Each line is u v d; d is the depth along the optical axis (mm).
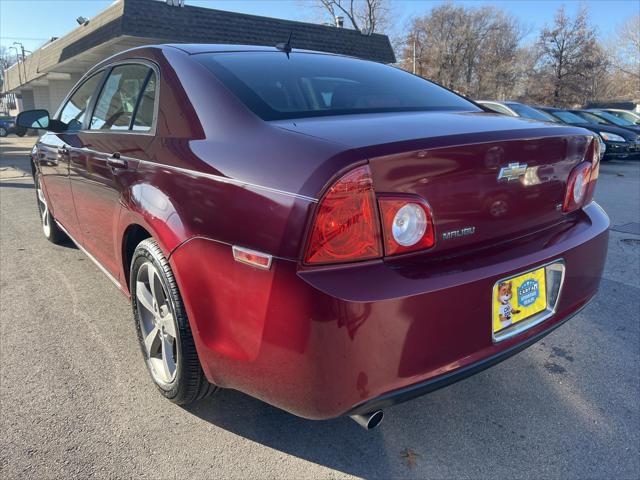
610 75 52750
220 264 1780
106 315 3330
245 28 14703
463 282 1718
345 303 1533
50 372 2664
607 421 2336
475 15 50281
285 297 1590
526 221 2080
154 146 2262
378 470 2033
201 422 2295
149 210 2137
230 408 2395
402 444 2184
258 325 1672
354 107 2270
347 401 1618
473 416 2371
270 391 1739
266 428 2268
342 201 1562
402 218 1657
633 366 2803
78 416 2316
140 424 2271
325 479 1984
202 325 1897
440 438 2221
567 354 2930
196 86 2240
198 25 13617
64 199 3631
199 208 1876
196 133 2090
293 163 1649
